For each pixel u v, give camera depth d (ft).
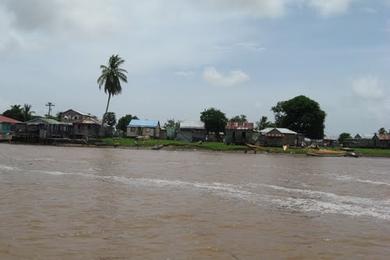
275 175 139.95
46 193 81.61
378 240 52.80
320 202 83.30
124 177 116.26
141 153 265.54
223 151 342.85
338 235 54.95
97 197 78.84
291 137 421.59
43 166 140.97
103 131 409.69
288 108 504.02
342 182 126.62
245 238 51.62
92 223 56.54
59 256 41.63
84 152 247.91
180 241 48.85
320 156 345.10
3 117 419.33
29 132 390.83
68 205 69.31
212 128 465.88
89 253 42.93
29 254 41.98
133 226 55.72
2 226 52.90
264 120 561.43
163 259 41.78
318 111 498.28
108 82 384.06
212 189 97.40
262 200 83.20
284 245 49.01
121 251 43.98
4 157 179.32
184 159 214.90
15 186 90.33
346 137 558.56
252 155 303.48
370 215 70.33
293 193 95.45
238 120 467.93
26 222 55.57
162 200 78.48
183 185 103.30
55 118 464.24
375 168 207.82
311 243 50.44
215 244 48.14
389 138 504.84
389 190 109.40
